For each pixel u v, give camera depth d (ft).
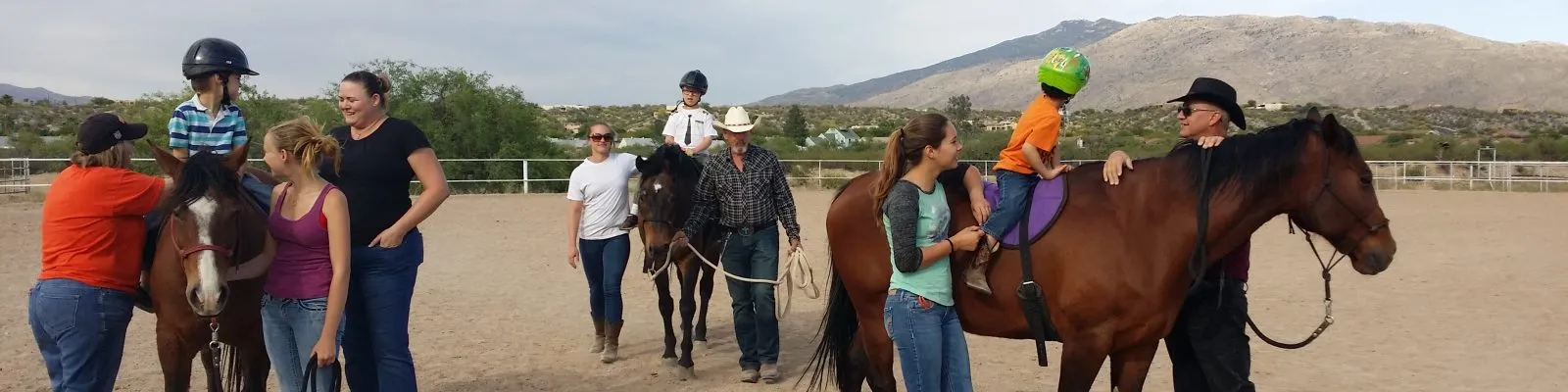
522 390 18.99
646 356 22.12
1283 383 19.13
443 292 31.45
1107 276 11.98
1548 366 20.40
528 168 83.87
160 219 13.07
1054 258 12.25
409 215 12.89
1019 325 12.80
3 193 67.87
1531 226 52.42
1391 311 27.45
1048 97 12.85
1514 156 124.88
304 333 11.87
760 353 19.31
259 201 13.66
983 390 18.78
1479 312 27.07
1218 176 12.21
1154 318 12.21
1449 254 40.60
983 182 13.46
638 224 21.24
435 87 87.92
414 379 13.58
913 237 11.01
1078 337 12.32
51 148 94.99
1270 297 30.32
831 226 14.24
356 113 13.08
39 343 12.25
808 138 167.43
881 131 218.79
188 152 14.12
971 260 12.57
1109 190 12.54
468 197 74.59
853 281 14.07
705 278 22.63
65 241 11.77
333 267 11.53
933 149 11.20
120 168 12.28
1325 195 12.09
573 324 25.90
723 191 18.58
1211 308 13.26
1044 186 12.79
